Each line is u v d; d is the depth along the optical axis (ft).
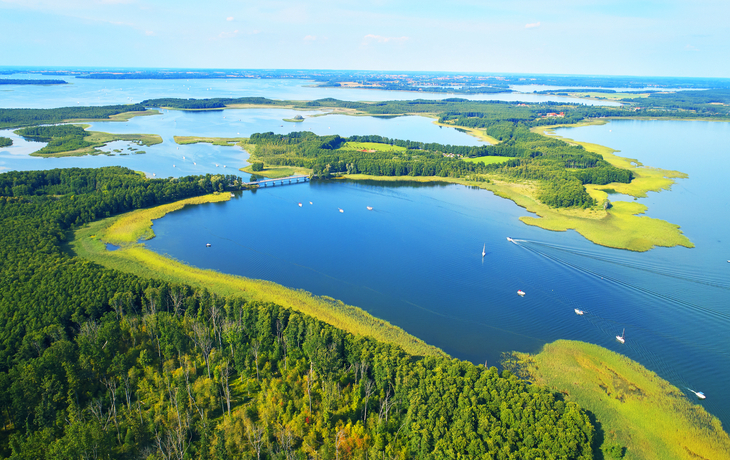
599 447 418.10
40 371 438.81
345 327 597.93
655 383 512.63
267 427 418.72
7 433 407.44
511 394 437.99
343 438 403.54
